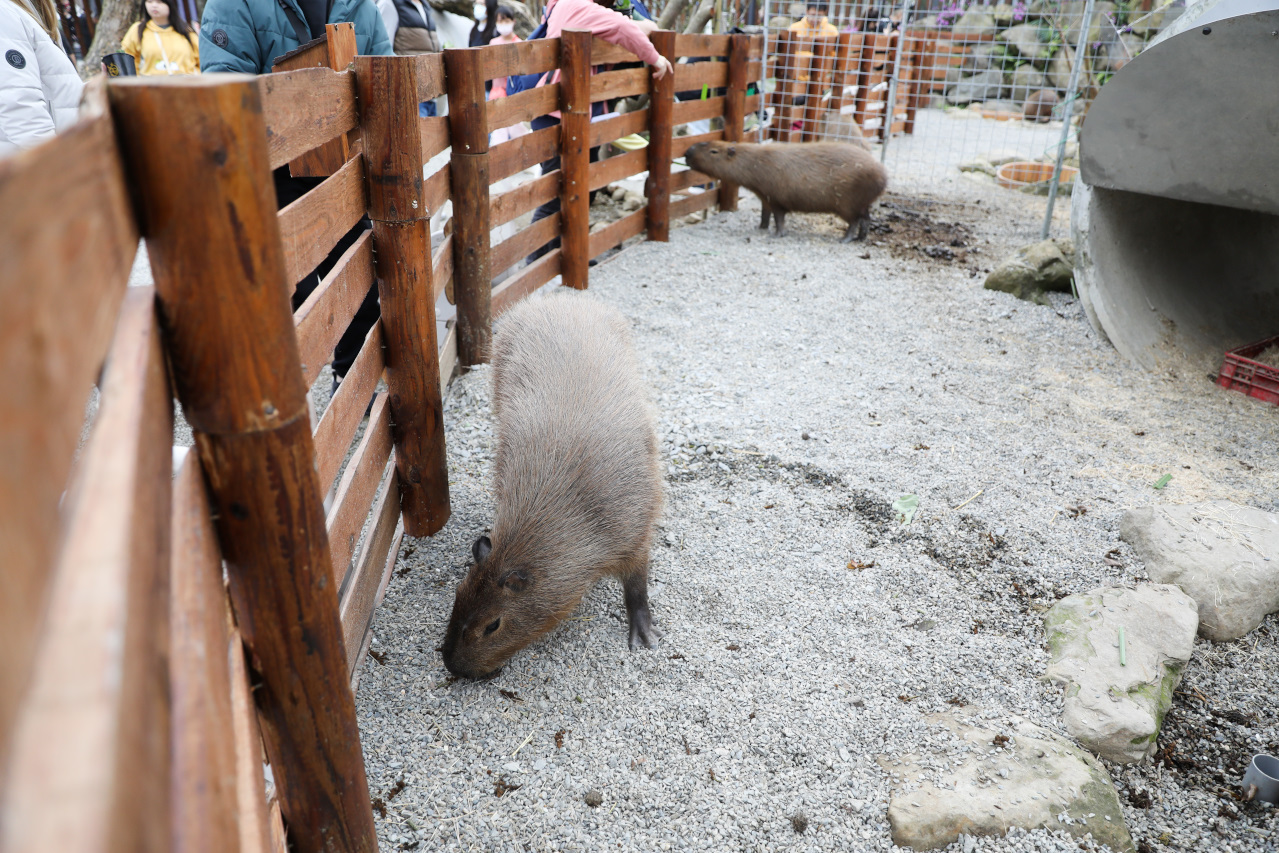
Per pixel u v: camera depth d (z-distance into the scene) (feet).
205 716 3.39
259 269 4.44
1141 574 12.23
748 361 18.75
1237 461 15.08
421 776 9.28
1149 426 16.30
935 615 11.57
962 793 8.91
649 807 8.98
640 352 19.01
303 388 5.11
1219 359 19.36
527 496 10.52
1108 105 17.51
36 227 2.28
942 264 25.52
